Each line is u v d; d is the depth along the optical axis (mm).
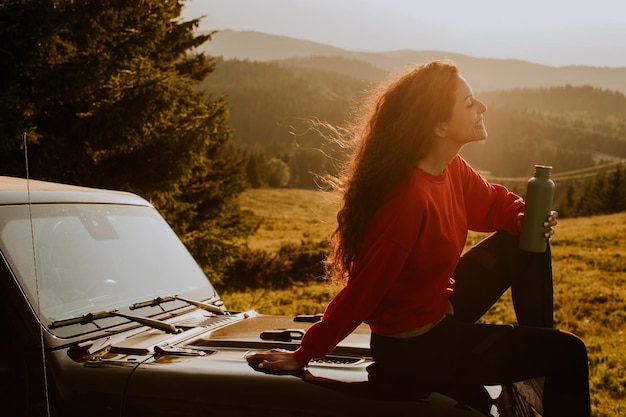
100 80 8883
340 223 2396
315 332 2256
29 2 7961
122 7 10297
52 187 3172
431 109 2295
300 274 22250
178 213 13422
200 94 15102
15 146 8188
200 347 2668
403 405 2094
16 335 2475
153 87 9453
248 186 20219
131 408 2318
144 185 10711
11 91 8086
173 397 2285
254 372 2289
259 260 21812
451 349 2273
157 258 3355
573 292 17766
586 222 48188
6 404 2451
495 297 2781
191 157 10984
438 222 2281
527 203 2637
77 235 2990
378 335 2361
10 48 8094
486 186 2779
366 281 2223
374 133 2367
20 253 2643
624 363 9531
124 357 2510
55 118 9289
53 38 8211
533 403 2477
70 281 2779
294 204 110188
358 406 2105
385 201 2297
